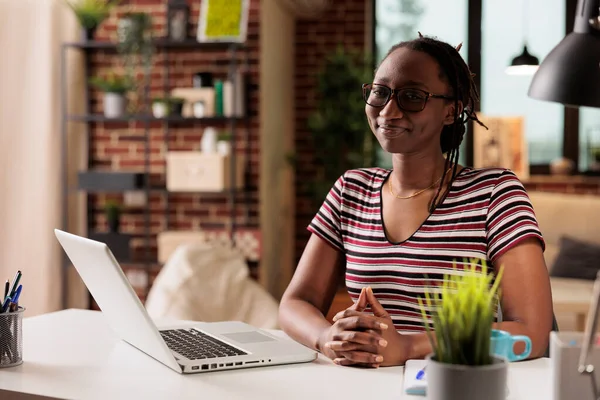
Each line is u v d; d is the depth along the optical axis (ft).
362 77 17.67
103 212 15.97
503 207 5.33
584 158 18.88
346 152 18.74
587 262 15.99
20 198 15.46
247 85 15.15
